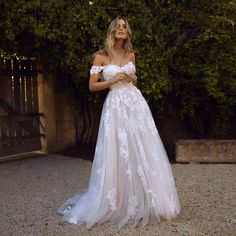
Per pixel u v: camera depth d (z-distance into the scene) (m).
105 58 3.80
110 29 3.78
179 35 6.45
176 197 3.81
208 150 6.30
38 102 7.53
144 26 6.06
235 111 7.42
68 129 7.95
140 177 3.61
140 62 6.02
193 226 3.58
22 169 6.27
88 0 5.93
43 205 4.32
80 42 6.09
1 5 5.91
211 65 6.33
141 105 3.78
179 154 6.36
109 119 3.68
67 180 5.48
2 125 6.94
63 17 5.93
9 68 7.00
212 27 6.29
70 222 3.72
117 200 3.64
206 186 4.96
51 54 6.66
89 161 6.79
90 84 3.80
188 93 6.88
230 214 3.89
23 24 5.90
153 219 3.63
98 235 3.41
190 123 7.71
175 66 6.52
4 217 3.96
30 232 3.54
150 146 3.70
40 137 7.56
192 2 6.54
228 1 6.51
